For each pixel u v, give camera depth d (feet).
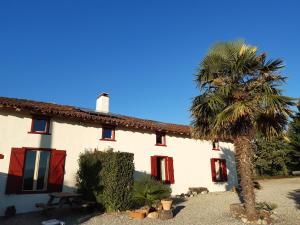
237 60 28.76
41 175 35.45
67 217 29.22
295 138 81.87
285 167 95.04
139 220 28.19
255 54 29.12
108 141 42.55
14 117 34.55
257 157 95.81
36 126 36.55
